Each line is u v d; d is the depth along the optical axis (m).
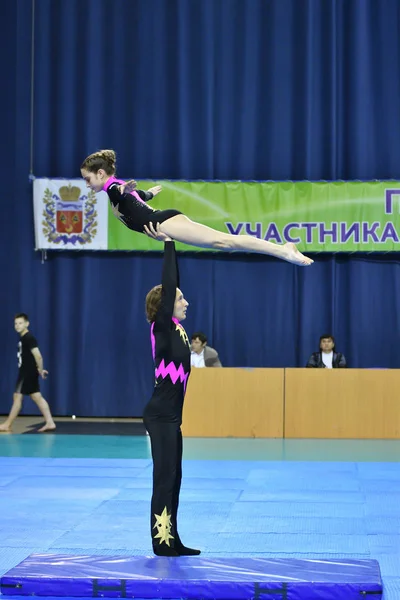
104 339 17.69
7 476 11.60
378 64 17.48
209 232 6.64
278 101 17.52
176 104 17.53
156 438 7.37
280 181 17.08
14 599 6.65
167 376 7.39
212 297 17.55
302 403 14.95
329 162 17.41
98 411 17.67
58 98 17.72
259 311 17.55
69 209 17.31
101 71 17.70
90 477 11.57
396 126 17.41
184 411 15.09
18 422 17.08
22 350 15.73
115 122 17.70
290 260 6.61
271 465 12.43
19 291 17.77
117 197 6.86
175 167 17.56
